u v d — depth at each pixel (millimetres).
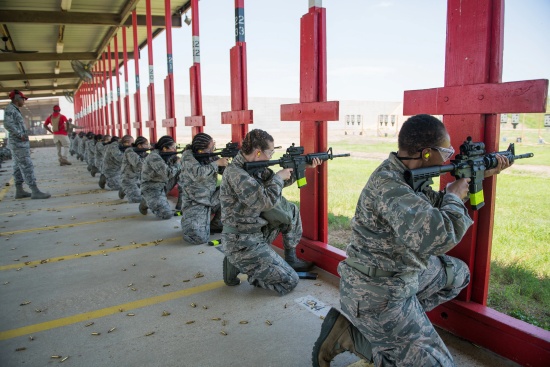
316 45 3486
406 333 1722
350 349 2039
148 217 6285
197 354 2428
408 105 2623
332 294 3207
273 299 3160
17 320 2920
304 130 3736
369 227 1757
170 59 7309
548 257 3193
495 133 2178
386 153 10086
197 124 5977
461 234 1582
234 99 4711
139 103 10898
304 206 3916
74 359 2408
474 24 2172
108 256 4367
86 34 14305
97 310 3057
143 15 11180
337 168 8555
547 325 2412
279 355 2395
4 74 20047
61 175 11922
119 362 2367
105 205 7273
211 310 3002
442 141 1658
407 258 1722
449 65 2342
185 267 3967
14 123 7516
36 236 5223
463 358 2260
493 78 2133
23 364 2363
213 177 4656
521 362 2119
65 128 14695
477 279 2389
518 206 4398
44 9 10914
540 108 1887
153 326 2789
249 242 3121
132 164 7148
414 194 1589
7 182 10531
